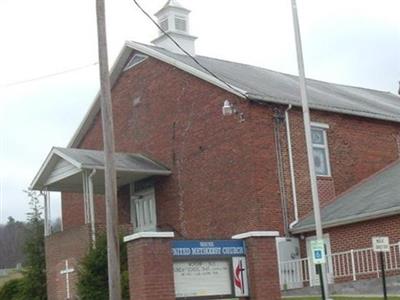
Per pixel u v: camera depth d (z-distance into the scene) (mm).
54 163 26297
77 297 21500
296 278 22828
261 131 24281
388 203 21453
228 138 24891
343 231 22562
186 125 26781
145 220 28250
